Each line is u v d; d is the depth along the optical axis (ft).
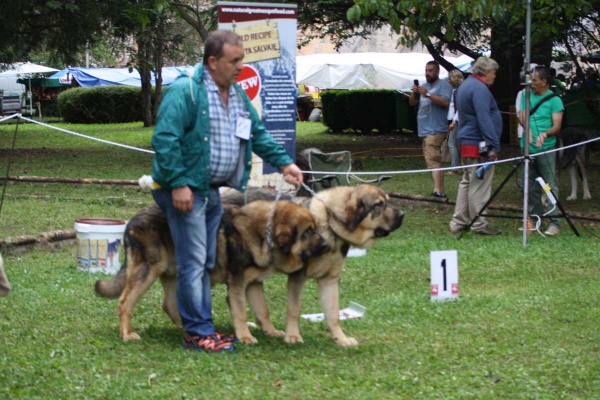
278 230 16.79
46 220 35.68
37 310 20.67
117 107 120.47
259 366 16.15
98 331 18.84
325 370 15.94
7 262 27.27
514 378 15.53
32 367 15.96
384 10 33.65
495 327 19.33
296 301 18.06
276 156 17.75
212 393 14.55
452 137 46.88
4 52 77.77
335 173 27.84
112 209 39.45
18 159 62.49
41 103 143.13
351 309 21.56
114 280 18.54
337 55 86.84
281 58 27.81
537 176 32.14
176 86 16.25
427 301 22.09
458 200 33.37
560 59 58.59
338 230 17.20
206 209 16.83
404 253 28.94
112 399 14.24
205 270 17.28
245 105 17.39
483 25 55.98
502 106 72.13
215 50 16.34
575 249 29.12
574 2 39.14
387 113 92.53
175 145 15.97
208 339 17.10
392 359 16.72
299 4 55.36
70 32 66.54
